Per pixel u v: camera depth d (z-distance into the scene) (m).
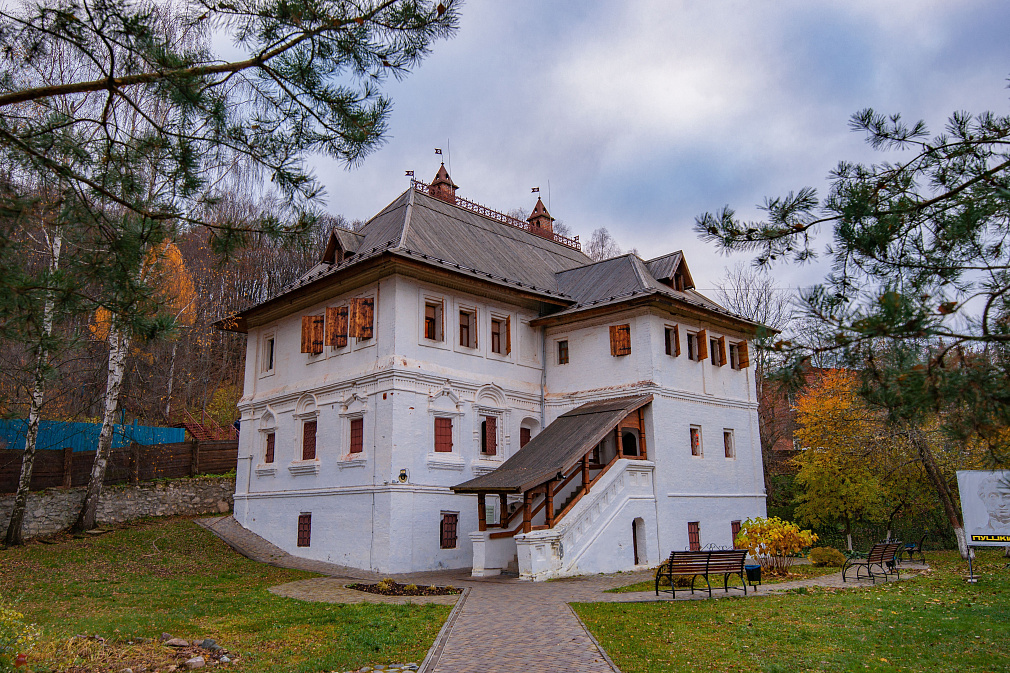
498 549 20.86
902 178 6.77
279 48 7.50
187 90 7.30
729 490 27.59
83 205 7.95
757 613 13.14
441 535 22.89
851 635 11.16
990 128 6.58
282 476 26.48
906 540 31.95
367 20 7.34
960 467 26.64
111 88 7.32
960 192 6.55
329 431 24.77
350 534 22.81
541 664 9.29
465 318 25.75
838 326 5.56
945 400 5.35
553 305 28.36
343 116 7.79
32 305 7.71
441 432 23.80
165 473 29.61
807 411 29.52
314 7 7.09
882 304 5.22
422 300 23.95
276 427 27.42
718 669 9.13
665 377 25.55
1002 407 5.32
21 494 22.58
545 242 34.91
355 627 11.82
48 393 26.02
